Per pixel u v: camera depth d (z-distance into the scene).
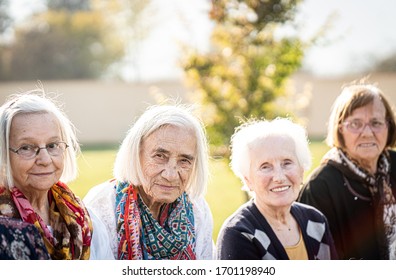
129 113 39.25
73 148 4.46
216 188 16.56
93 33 61.50
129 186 4.82
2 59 60.28
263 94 9.96
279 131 4.68
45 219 4.30
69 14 61.88
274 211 4.69
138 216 4.72
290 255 4.69
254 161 4.62
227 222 4.71
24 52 60.62
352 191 5.65
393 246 5.68
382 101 5.70
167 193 4.62
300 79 36.34
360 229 5.64
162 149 4.56
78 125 39.34
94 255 4.48
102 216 4.77
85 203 4.87
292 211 4.85
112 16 59.81
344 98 5.73
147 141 4.62
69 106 39.25
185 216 4.95
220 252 4.62
